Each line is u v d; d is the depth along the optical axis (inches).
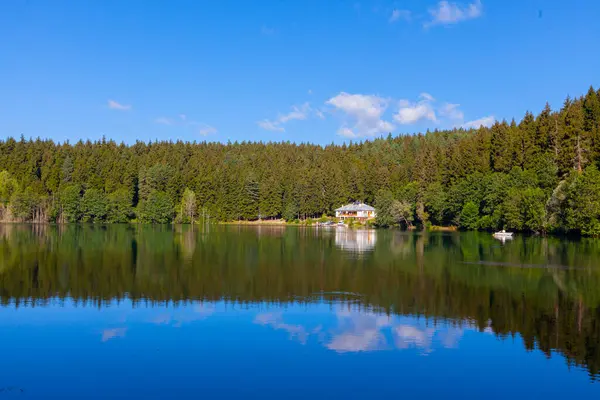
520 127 4576.8
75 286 1245.7
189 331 842.2
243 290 1205.7
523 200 3218.5
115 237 3011.8
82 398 578.6
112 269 1542.8
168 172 6018.7
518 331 842.2
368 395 590.2
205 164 6747.1
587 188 2647.6
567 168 3339.1
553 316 941.2
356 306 1031.6
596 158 3319.4
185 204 5585.6
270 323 895.1
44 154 6082.7
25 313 959.0
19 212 4948.3
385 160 7721.5
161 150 7288.4
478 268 1553.9
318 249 2282.2
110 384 617.9
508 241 2662.4
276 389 604.4
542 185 3479.3
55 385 614.9
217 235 3420.3
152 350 743.7
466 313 968.9
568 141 3528.5
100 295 1135.6
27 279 1346.0
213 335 820.0
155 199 5423.2
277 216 6505.9
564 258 1798.7
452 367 679.7
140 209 5423.2
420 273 1461.6
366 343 781.3
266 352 736.3
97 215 5231.3
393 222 4980.3
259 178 6594.5
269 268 1590.8
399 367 678.5
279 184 6363.2
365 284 1285.7
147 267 1595.7
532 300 1077.1
